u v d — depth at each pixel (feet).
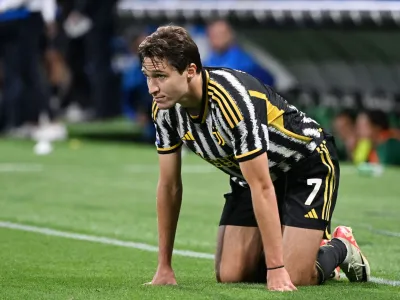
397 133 149.59
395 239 78.28
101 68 226.38
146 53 47.70
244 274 55.31
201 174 132.87
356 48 170.71
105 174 131.34
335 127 158.71
